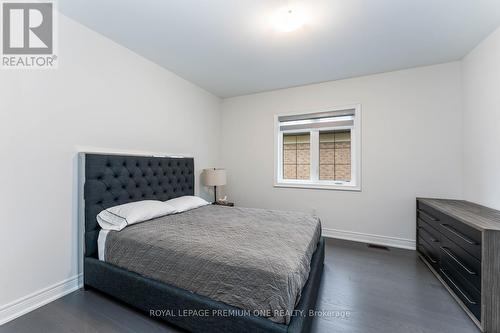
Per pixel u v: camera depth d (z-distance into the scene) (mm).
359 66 2688
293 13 1734
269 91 3564
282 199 3479
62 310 1563
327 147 3322
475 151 2236
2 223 1433
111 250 1685
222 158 3955
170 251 1436
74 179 1832
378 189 2893
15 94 1499
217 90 3559
